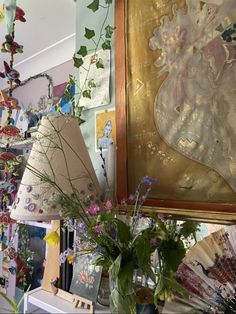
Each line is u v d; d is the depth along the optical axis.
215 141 0.82
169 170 0.91
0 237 1.31
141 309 0.75
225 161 0.80
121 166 1.04
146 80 1.01
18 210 0.92
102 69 1.20
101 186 1.11
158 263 0.78
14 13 1.21
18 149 1.38
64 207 0.84
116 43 1.12
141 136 1.00
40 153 0.95
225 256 0.72
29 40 1.80
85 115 1.25
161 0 1.00
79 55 1.31
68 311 0.89
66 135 0.97
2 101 1.22
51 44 1.87
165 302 0.71
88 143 1.22
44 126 0.99
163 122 0.95
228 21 0.82
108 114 1.16
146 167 0.97
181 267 0.74
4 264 1.67
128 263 0.73
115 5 1.14
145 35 1.03
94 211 0.79
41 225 1.51
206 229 0.82
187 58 0.91
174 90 0.93
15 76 1.24
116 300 0.75
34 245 1.59
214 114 0.83
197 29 0.89
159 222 0.79
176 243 0.81
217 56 0.84
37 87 2.09
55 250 1.10
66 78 1.86
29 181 0.94
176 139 0.91
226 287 0.68
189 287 0.71
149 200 0.93
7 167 1.20
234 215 0.76
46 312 1.07
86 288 0.92
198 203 0.83
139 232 0.77
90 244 0.82
